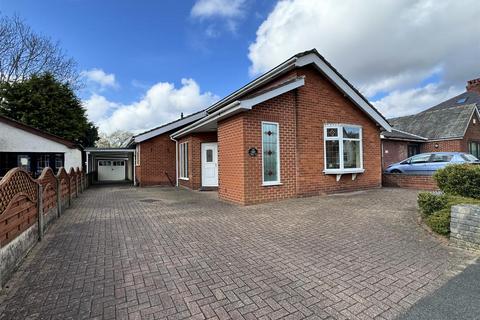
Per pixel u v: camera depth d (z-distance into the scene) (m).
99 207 8.16
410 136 19.39
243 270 3.31
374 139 10.87
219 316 2.34
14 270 3.36
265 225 5.48
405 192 9.45
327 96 9.47
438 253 3.75
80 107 22.39
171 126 15.24
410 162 12.71
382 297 2.61
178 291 2.80
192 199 9.51
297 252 3.91
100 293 2.78
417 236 4.52
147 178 15.15
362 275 3.10
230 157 8.34
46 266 3.52
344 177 9.76
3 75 20.62
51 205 5.95
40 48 21.77
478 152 21.22
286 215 6.29
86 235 5.00
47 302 2.61
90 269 3.41
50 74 20.67
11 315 2.38
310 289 2.80
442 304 2.45
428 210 5.16
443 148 20.02
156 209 7.64
